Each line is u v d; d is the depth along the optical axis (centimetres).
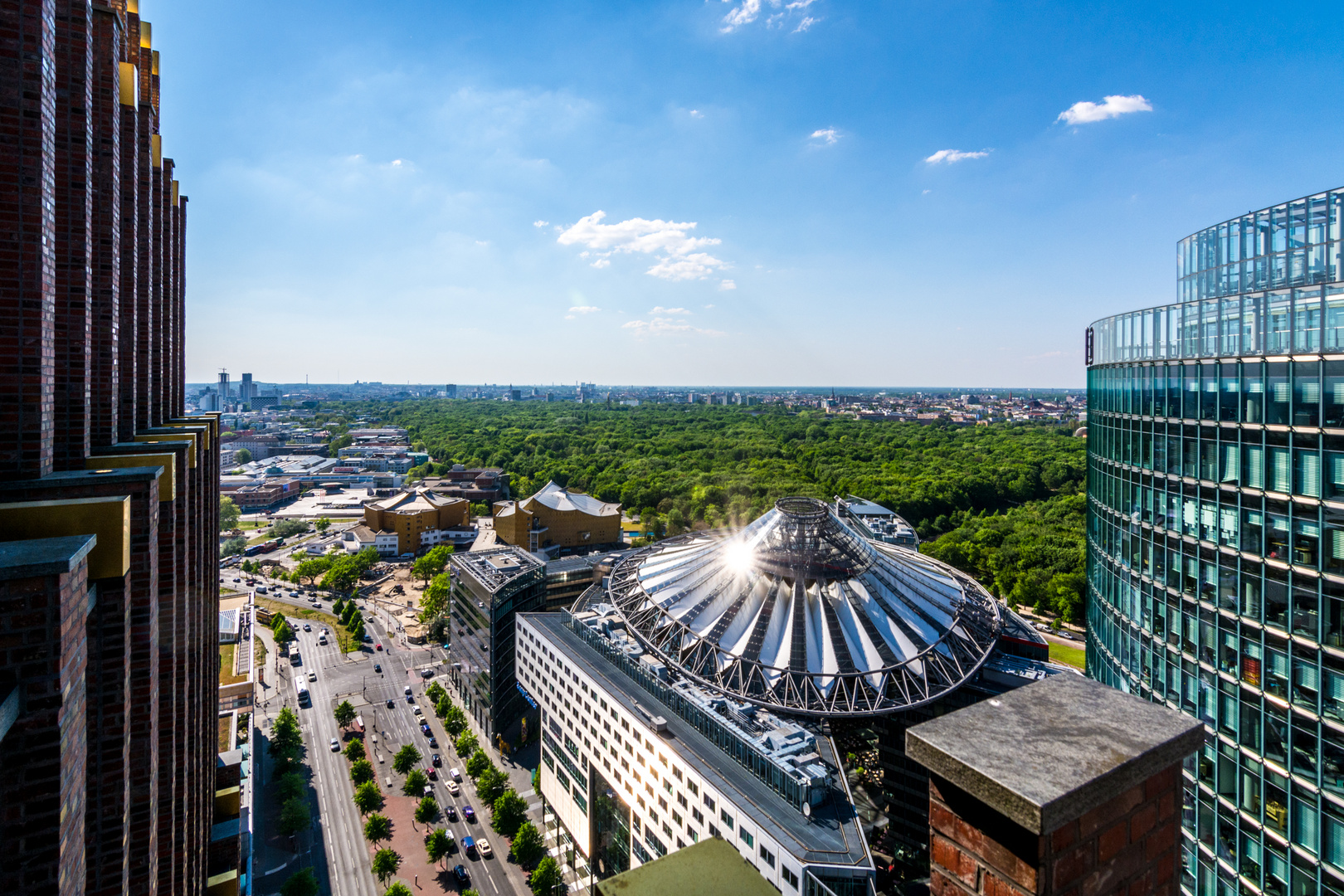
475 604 12575
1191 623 4831
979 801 909
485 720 12138
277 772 10519
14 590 1736
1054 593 15812
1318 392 3822
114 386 3397
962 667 8638
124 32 3875
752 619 9238
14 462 2380
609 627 10281
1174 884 1011
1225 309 4522
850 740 8450
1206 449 4647
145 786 2767
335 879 8544
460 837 9331
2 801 1753
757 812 6288
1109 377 6088
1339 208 4719
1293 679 4019
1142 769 926
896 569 10138
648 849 7919
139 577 2675
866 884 5581
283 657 15125
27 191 2309
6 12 2230
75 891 1936
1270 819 4194
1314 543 3872
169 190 5097
